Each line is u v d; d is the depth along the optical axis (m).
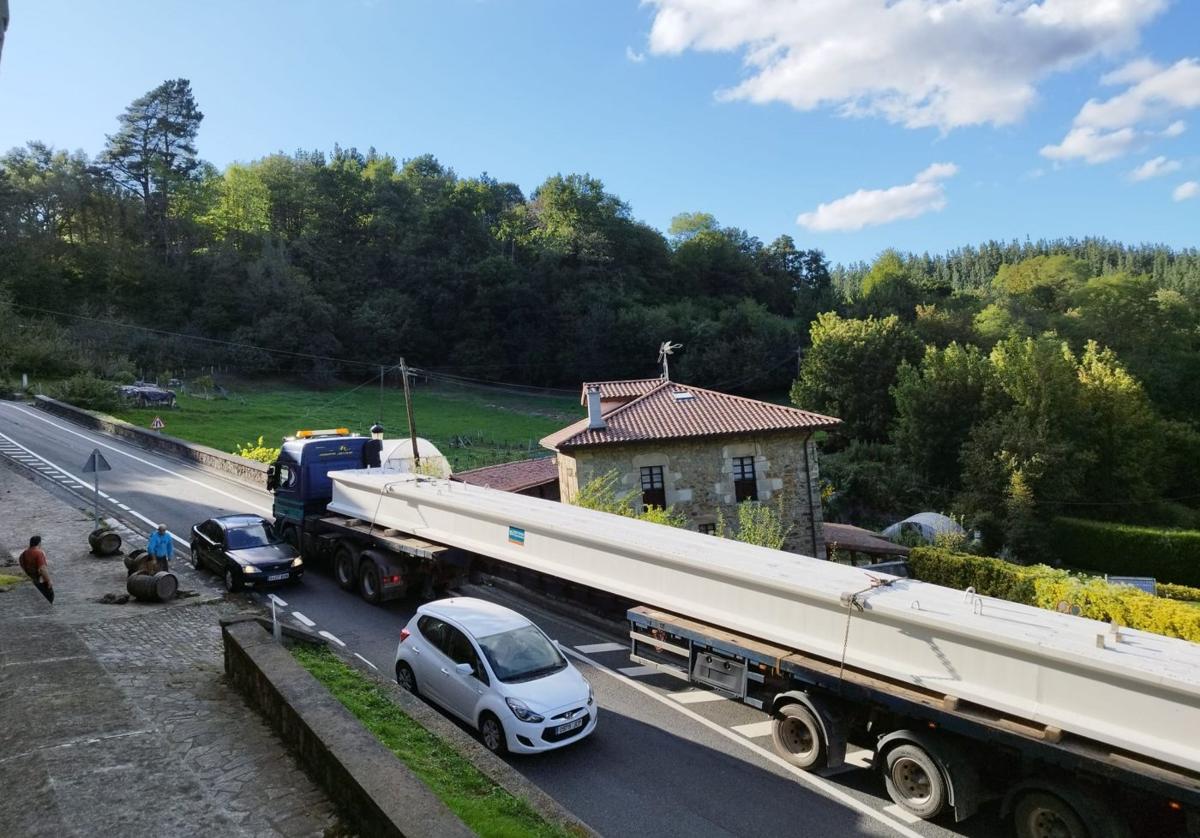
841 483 44.34
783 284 110.88
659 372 81.75
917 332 61.97
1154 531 35.84
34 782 5.34
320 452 18.14
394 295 87.50
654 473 23.12
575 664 12.12
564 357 84.06
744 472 23.73
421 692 10.42
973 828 7.55
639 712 10.33
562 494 25.78
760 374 77.12
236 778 6.46
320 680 9.74
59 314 70.94
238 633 9.16
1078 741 6.52
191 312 79.94
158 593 14.27
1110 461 44.03
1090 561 37.69
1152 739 6.13
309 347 77.00
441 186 114.31
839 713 8.37
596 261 96.19
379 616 14.37
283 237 90.06
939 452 45.31
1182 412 56.69
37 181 81.19
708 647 9.42
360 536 15.90
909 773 7.82
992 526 39.03
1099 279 69.75
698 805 7.96
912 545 33.66
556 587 12.06
